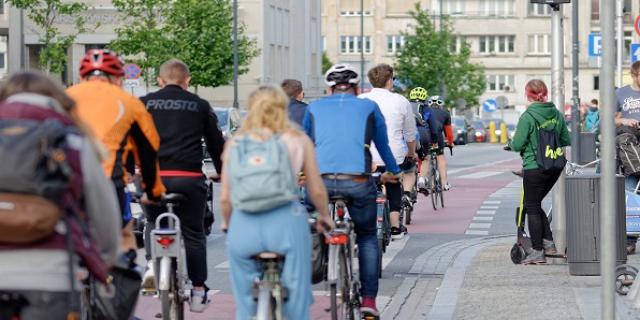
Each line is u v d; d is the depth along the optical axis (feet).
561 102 77.82
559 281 70.59
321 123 51.96
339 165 51.26
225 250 93.35
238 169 39.73
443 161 134.21
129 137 45.21
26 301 29.43
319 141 51.75
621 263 72.08
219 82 314.35
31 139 28.81
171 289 49.90
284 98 41.60
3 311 29.60
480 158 294.25
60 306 29.63
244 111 273.33
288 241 39.99
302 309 40.37
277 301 40.09
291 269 40.14
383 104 74.08
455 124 456.04
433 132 114.73
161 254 49.14
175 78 52.60
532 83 76.69
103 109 43.91
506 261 81.66
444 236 103.91
